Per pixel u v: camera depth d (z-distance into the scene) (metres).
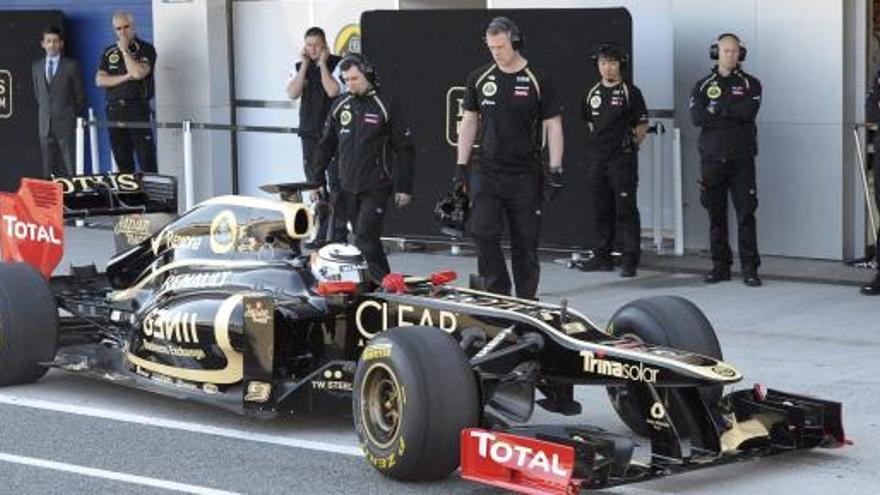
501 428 8.76
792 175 17.03
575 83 16.78
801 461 9.45
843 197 16.77
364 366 9.07
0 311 11.38
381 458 8.98
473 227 13.12
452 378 8.72
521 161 12.98
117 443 10.10
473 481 8.93
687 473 9.17
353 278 10.21
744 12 17.03
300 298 10.30
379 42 17.94
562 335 9.13
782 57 16.89
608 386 9.62
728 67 15.47
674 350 9.17
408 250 18.44
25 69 22.12
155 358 10.84
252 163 21.47
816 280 15.89
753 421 9.30
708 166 15.61
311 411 9.80
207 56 21.02
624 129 16.14
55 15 22.03
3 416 10.85
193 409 11.05
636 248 16.33
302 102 18.62
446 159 17.72
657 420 8.70
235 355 10.25
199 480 9.20
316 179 14.65
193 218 11.37
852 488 8.88
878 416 10.54
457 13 17.47
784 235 17.17
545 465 8.19
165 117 21.50
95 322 11.87
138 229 12.21
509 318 9.34
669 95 17.80
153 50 20.53
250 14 21.08
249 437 10.21
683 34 17.41
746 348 12.84
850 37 16.64
